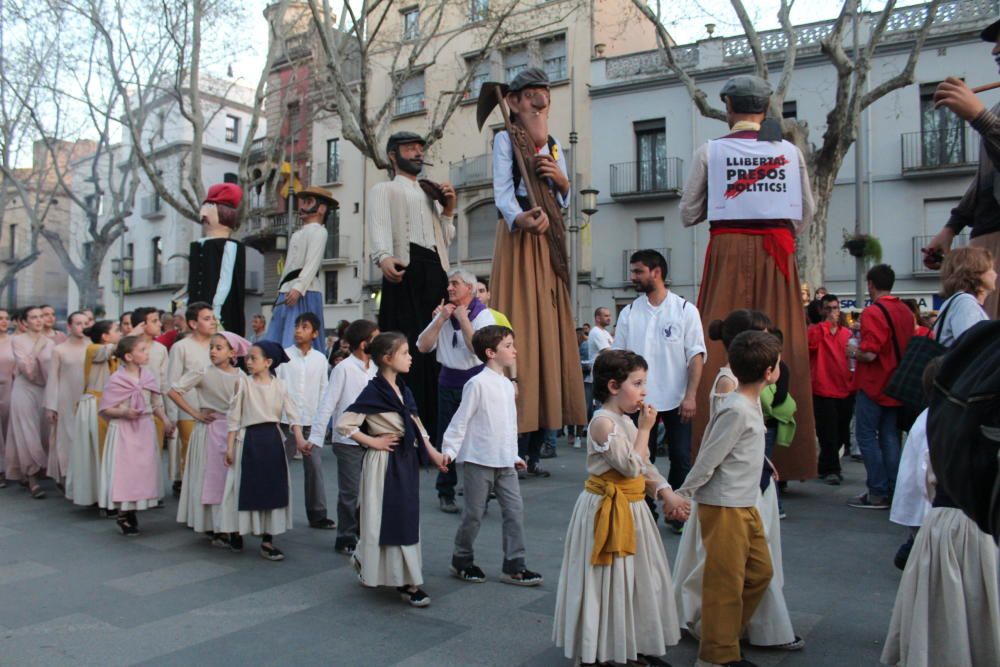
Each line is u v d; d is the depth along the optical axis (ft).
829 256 75.97
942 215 71.97
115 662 12.03
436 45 96.53
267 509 17.98
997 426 6.94
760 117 19.31
